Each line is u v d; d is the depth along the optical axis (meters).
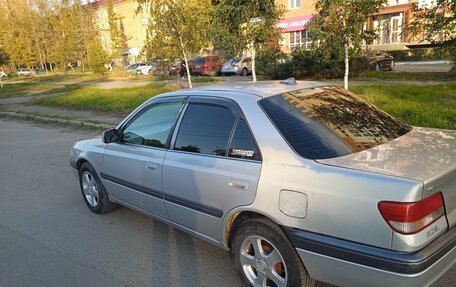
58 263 3.75
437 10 8.50
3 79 51.47
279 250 2.66
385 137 2.95
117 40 46.19
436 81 15.68
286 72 20.81
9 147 9.69
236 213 2.91
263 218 2.75
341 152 2.64
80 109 15.08
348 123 3.00
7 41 56.00
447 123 7.27
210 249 3.81
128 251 3.88
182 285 3.24
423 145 2.77
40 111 15.80
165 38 15.94
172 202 3.52
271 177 2.65
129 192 4.11
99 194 4.72
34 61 58.75
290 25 34.53
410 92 11.71
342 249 2.31
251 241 2.89
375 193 2.21
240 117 2.99
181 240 4.04
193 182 3.22
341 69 19.27
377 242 2.20
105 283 3.35
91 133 10.55
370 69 20.64
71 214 4.96
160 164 3.55
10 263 3.81
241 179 2.82
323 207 2.38
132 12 52.81
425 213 2.17
